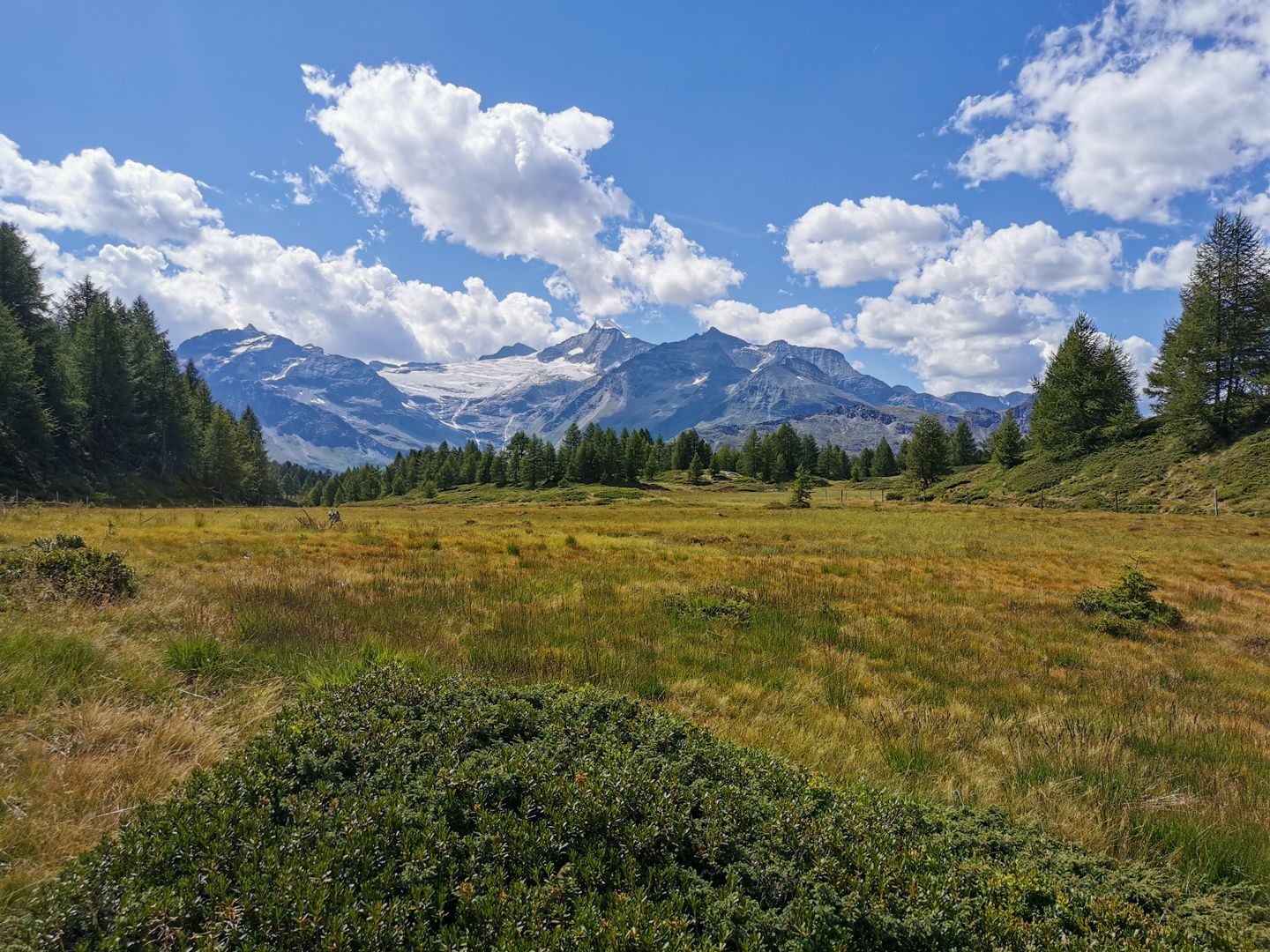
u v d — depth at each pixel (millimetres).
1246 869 4285
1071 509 51438
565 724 4559
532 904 2621
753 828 3387
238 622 8234
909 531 31750
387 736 3977
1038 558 22266
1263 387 49312
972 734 6648
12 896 2785
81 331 66938
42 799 3623
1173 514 43312
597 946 2453
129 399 68688
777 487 113125
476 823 3215
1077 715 7480
